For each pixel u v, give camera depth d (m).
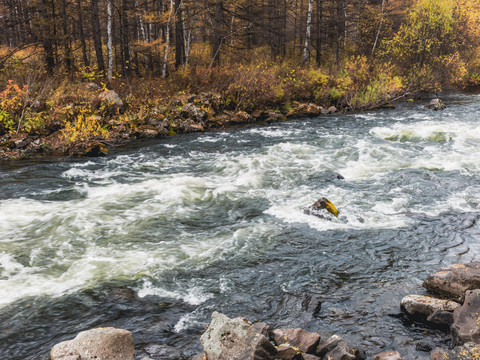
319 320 4.36
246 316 4.48
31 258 5.86
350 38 33.28
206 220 7.32
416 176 9.13
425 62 25.52
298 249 6.04
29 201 8.30
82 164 11.30
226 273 5.43
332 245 6.11
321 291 4.93
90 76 18.25
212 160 11.51
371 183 8.88
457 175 9.12
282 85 21.05
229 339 3.49
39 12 18.30
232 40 27.06
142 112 16.08
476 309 3.80
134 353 3.71
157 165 11.18
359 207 7.54
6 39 25.53
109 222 7.15
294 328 4.20
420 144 12.34
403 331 4.10
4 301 4.77
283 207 7.71
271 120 18.16
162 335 4.19
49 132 13.78
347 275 5.27
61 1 22.06
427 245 5.98
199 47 29.34
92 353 3.55
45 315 4.53
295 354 3.50
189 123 16.11
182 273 5.43
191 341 4.09
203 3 23.88
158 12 24.44
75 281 5.23
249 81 19.64
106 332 3.73
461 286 4.49
